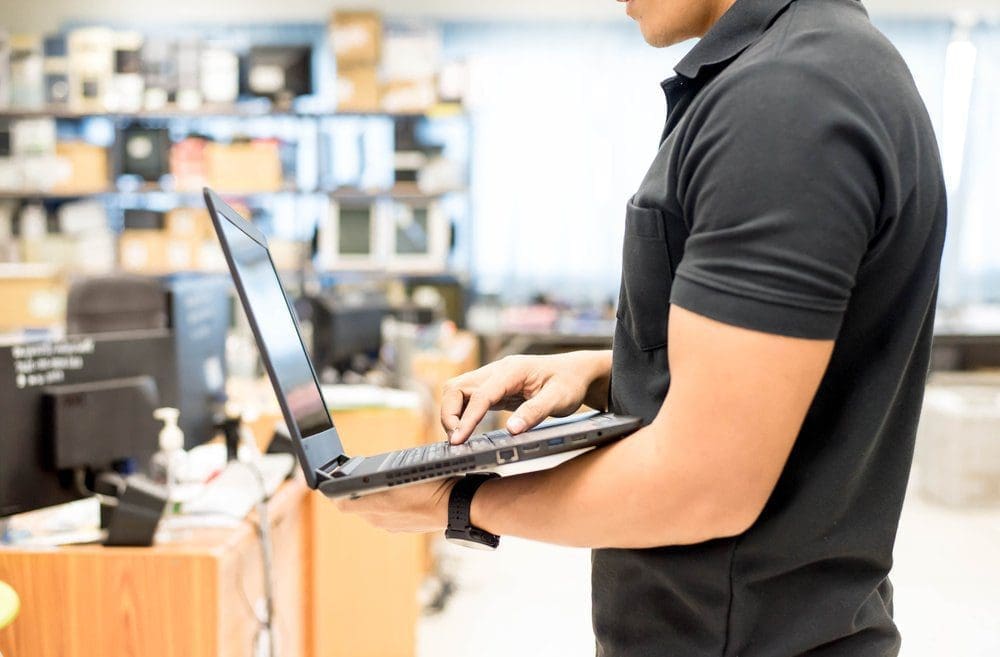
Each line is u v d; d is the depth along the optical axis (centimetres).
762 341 63
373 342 379
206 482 183
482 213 645
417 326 494
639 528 71
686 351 66
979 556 367
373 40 553
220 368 221
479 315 583
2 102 559
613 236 640
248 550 165
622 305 82
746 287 63
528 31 636
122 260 562
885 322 74
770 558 76
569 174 639
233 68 555
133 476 169
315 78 653
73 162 565
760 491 66
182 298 198
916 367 80
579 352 103
